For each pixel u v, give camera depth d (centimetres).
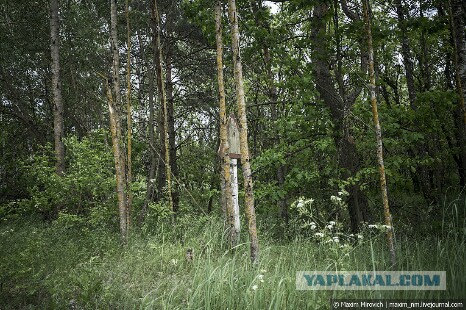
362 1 601
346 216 895
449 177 1209
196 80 1390
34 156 1045
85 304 492
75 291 534
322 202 888
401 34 830
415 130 827
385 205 570
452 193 1062
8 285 561
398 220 877
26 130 1503
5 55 1364
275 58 932
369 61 596
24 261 597
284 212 946
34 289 519
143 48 1209
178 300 485
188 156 1488
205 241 730
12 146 1480
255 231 580
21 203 1020
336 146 849
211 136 1557
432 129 810
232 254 679
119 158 817
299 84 838
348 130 835
